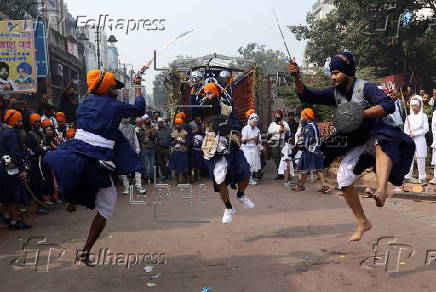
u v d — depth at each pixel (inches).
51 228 224.8
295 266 154.8
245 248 179.0
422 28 759.7
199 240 193.0
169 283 141.4
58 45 848.3
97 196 147.7
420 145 317.7
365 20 799.1
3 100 319.0
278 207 265.9
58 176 134.6
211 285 138.6
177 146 374.0
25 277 150.1
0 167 218.4
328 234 197.9
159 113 495.5
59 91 865.5
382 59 845.2
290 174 386.0
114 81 147.3
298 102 467.2
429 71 863.7
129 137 349.7
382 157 130.7
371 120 137.0
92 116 140.5
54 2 826.8
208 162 194.4
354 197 149.8
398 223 215.2
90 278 147.6
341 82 138.3
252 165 367.9
